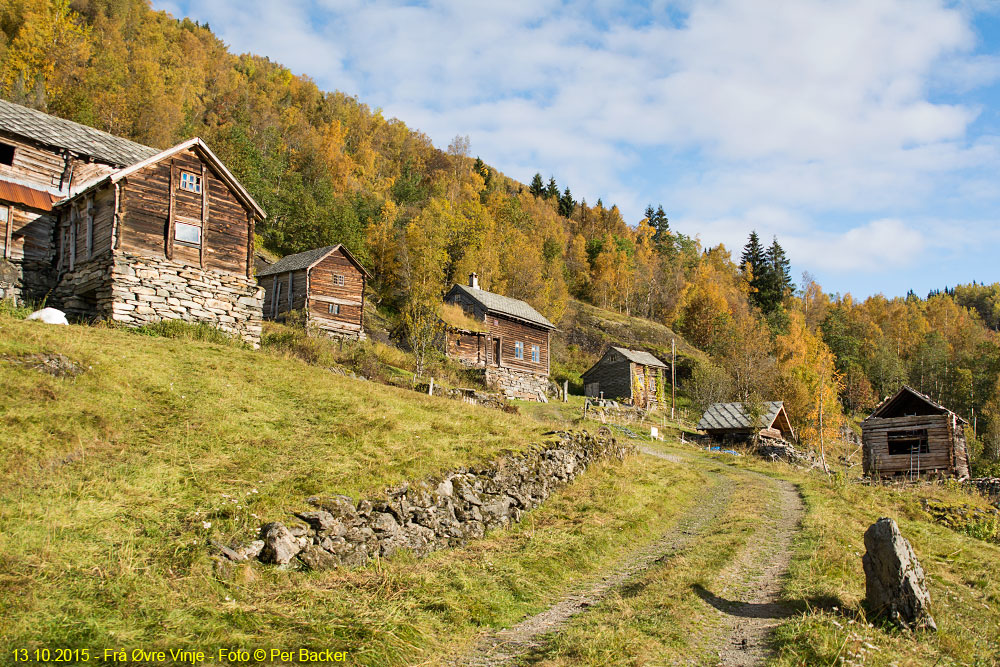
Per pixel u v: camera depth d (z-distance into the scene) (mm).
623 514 17266
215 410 15469
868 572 10625
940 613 11016
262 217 27109
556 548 13789
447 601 10164
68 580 8492
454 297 54875
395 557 12125
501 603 10602
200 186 25203
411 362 38500
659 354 78312
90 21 100062
